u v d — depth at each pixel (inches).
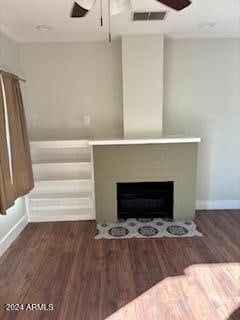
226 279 90.9
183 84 144.7
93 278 93.2
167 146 134.2
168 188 141.4
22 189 121.1
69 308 79.0
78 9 68.0
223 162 152.8
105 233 128.1
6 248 115.1
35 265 102.3
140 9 95.0
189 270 96.5
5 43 122.0
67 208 146.7
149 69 132.5
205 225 134.9
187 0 61.4
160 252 109.6
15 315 76.9
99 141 130.6
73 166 145.5
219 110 147.4
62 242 120.4
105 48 141.1
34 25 109.4
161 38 129.2
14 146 115.0
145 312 76.4
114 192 138.5
